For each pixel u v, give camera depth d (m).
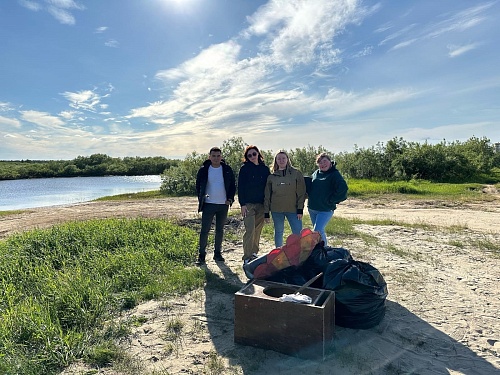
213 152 6.09
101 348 3.37
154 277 5.32
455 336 3.61
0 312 4.12
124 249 6.56
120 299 4.52
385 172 27.42
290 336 3.18
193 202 16.70
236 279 5.33
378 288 3.72
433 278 5.32
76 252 6.58
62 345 3.35
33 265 5.92
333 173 5.30
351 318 3.66
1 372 2.89
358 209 13.30
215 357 3.21
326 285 3.67
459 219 10.77
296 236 3.94
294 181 5.47
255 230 5.97
